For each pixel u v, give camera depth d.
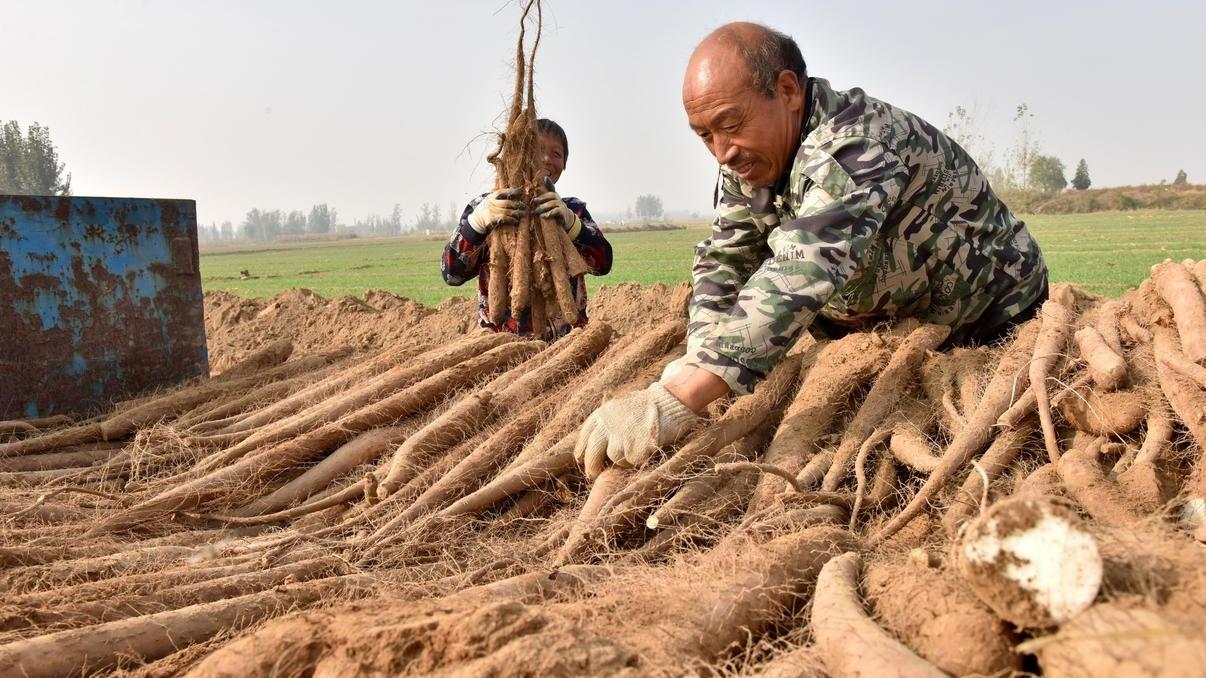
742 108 3.25
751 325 3.00
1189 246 29.30
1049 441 2.87
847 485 3.28
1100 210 76.38
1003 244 3.93
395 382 4.82
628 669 1.81
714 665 2.03
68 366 5.78
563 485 3.64
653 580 2.38
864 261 3.71
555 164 6.09
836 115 3.29
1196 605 1.59
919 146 3.51
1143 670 1.41
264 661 2.00
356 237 185.25
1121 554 1.72
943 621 1.77
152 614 2.71
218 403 5.53
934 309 3.99
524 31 5.39
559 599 2.50
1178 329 3.28
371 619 2.07
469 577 2.87
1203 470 2.71
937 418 3.49
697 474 3.20
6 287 5.46
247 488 4.11
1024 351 3.48
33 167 91.75
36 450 4.93
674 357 4.48
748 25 3.31
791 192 3.44
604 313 11.38
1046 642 1.58
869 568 2.24
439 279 33.56
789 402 3.86
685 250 45.44
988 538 1.65
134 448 4.60
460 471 3.77
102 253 5.92
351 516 3.78
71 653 2.38
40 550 3.29
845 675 1.78
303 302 11.94
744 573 2.32
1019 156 50.34
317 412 4.59
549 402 4.25
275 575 3.02
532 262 5.57
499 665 1.78
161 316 6.27
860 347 3.78
